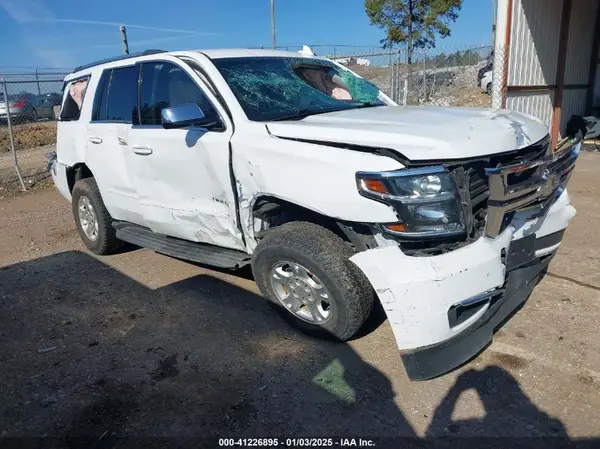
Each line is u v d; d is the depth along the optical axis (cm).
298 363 331
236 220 369
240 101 371
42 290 470
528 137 325
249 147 342
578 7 1165
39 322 407
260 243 351
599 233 536
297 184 318
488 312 312
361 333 360
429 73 1928
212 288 450
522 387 296
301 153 315
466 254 287
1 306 441
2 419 293
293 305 355
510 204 287
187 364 337
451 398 290
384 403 290
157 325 391
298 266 336
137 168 439
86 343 371
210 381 318
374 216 288
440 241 291
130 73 461
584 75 1286
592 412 273
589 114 1337
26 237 650
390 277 281
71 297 451
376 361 328
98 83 501
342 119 349
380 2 2077
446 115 351
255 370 326
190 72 396
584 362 315
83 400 306
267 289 361
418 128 308
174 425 281
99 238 533
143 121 439
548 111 1136
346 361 330
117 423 285
